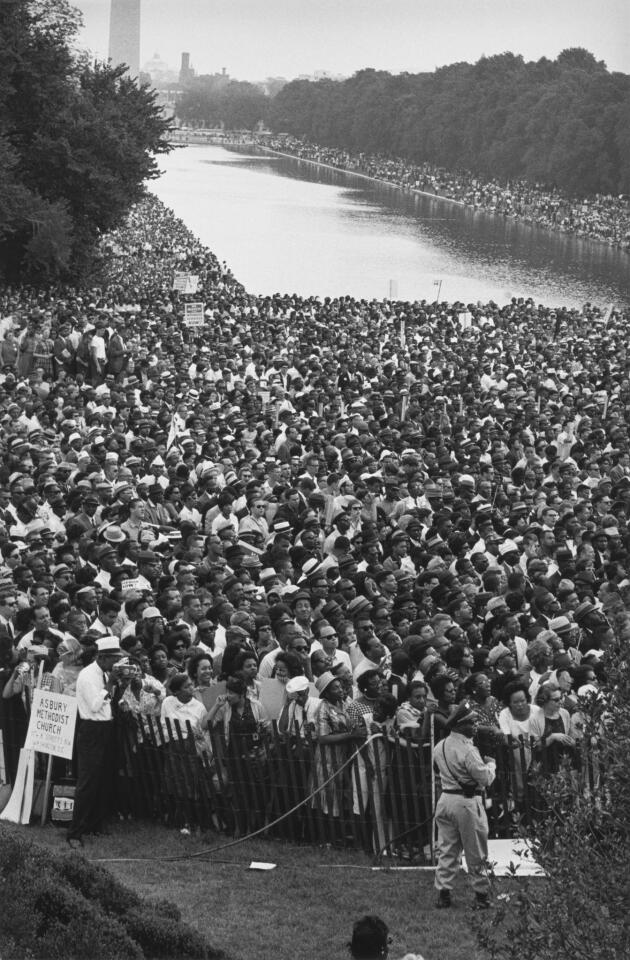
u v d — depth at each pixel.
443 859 19.27
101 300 82.62
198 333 71.25
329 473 39.28
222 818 21.98
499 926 18.30
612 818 13.78
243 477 37.81
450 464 42.44
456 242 174.12
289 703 22.09
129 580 27.58
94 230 97.31
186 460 40.69
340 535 33.06
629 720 14.09
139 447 41.31
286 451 43.81
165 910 16.55
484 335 80.56
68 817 22.05
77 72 105.81
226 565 30.42
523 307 94.38
